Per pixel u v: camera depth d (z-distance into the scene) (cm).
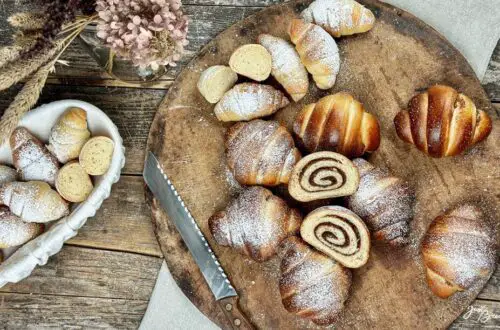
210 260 104
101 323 109
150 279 108
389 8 105
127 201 109
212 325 107
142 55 92
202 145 107
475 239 98
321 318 100
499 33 104
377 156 104
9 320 110
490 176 102
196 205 107
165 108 107
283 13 106
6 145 106
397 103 104
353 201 100
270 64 103
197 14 108
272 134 101
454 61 103
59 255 109
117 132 103
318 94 106
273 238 100
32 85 94
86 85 109
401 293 103
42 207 102
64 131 102
